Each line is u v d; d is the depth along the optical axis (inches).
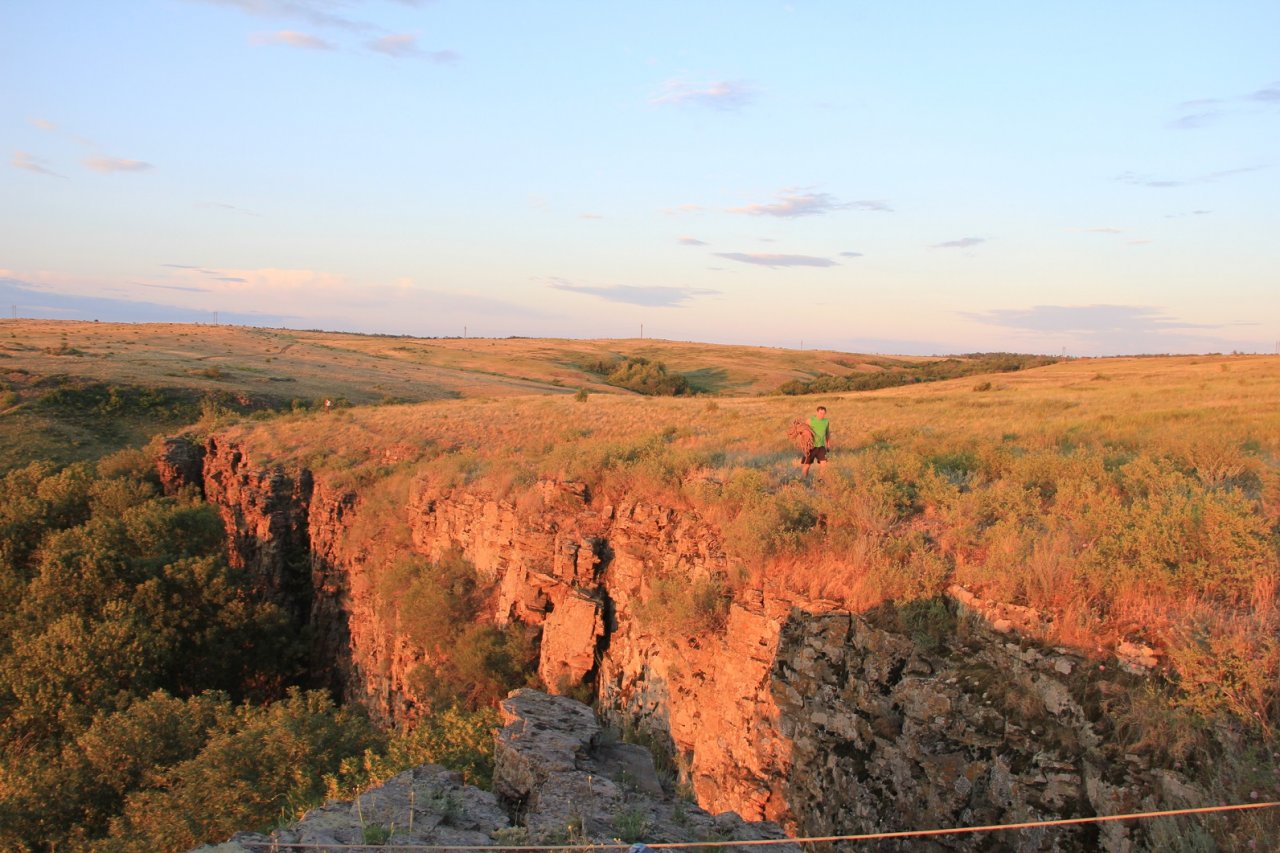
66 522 1322.6
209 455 1649.9
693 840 225.0
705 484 618.2
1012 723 329.1
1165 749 286.0
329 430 1556.3
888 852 341.1
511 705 323.3
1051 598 359.3
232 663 1088.2
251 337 5693.9
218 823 434.3
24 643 907.4
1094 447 693.3
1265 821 245.9
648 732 545.0
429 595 867.4
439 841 217.6
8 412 2138.3
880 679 380.5
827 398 2233.0
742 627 471.8
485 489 908.6
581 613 652.1
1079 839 288.5
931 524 481.7
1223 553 353.1
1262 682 278.4
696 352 7775.6
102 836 547.8
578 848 211.6
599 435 1236.5
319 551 1242.6
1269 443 676.7
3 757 775.7
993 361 5659.5
